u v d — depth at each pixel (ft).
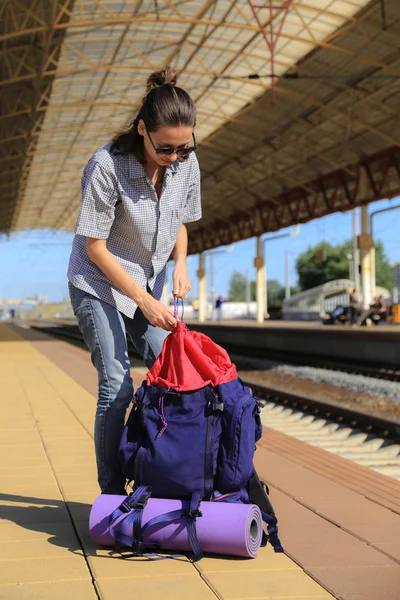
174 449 9.88
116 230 10.78
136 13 71.20
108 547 10.30
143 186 10.39
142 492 9.91
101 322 10.87
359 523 11.62
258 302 148.66
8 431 21.01
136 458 10.00
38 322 294.66
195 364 10.33
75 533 11.01
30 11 65.62
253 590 8.62
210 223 174.60
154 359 11.35
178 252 11.58
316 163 108.88
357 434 27.09
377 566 9.50
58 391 31.94
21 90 90.17
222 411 10.00
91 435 20.31
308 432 28.58
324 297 192.75
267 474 15.35
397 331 61.87
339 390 42.83
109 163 10.21
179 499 10.11
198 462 9.86
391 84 76.84
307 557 9.87
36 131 111.86
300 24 70.18
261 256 147.95
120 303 10.91
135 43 79.82
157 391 10.12
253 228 150.71
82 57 80.84
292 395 34.81
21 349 68.28
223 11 69.67
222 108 97.35
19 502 12.87
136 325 11.42
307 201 121.70
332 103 85.87
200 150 116.78
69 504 12.74
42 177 147.23
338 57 74.90
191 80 90.27
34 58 80.74
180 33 76.13
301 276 310.86
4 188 148.56
